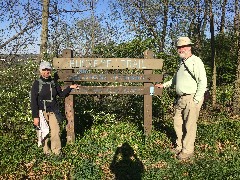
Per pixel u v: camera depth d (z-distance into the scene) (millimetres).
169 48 4879
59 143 2949
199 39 7746
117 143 3268
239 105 4648
